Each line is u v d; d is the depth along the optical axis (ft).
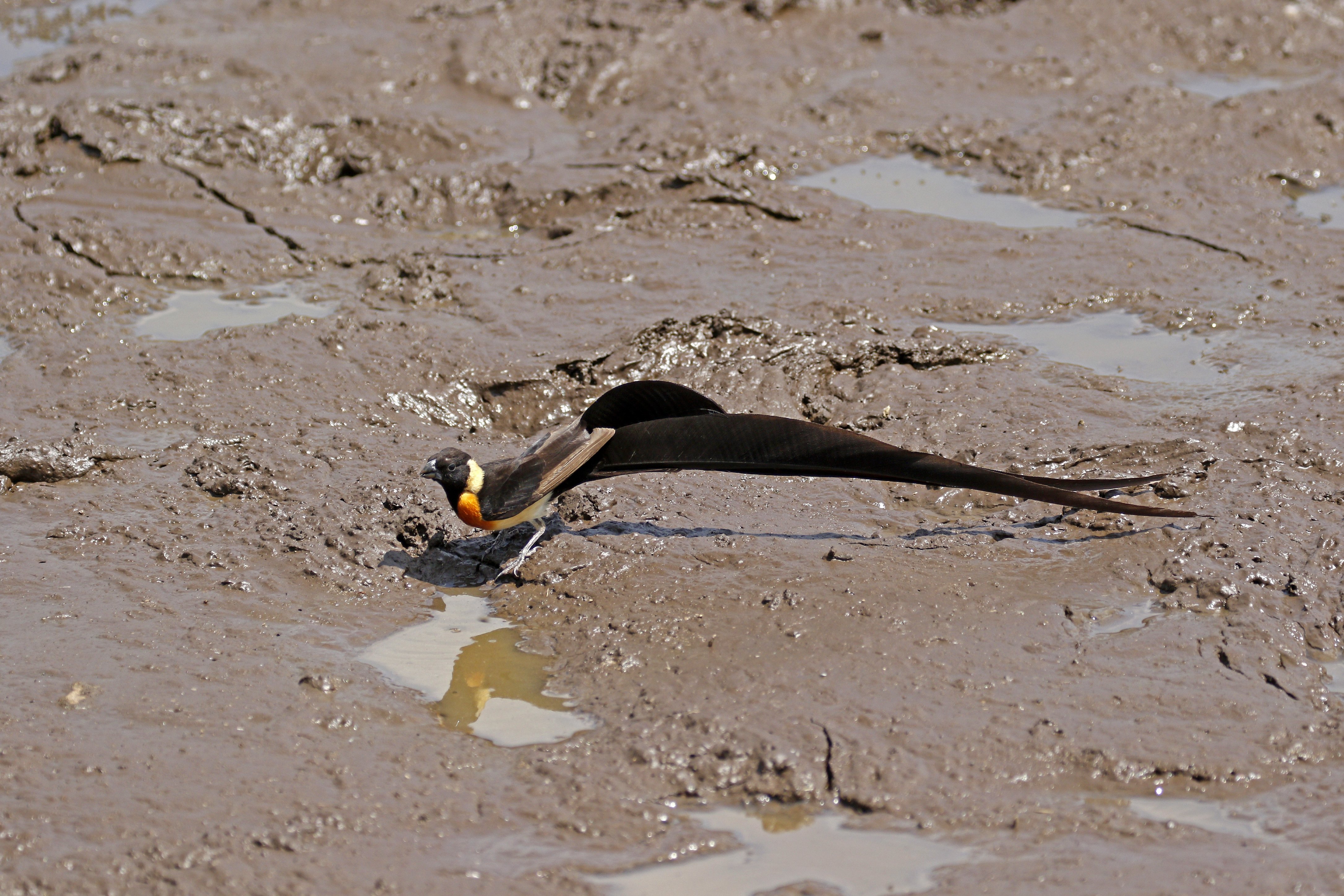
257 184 64.54
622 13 83.30
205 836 25.79
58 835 25.79
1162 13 86.58
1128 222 61.21
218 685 30.83
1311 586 32.94
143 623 33.30
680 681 30.63
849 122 72.84
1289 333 49.21
